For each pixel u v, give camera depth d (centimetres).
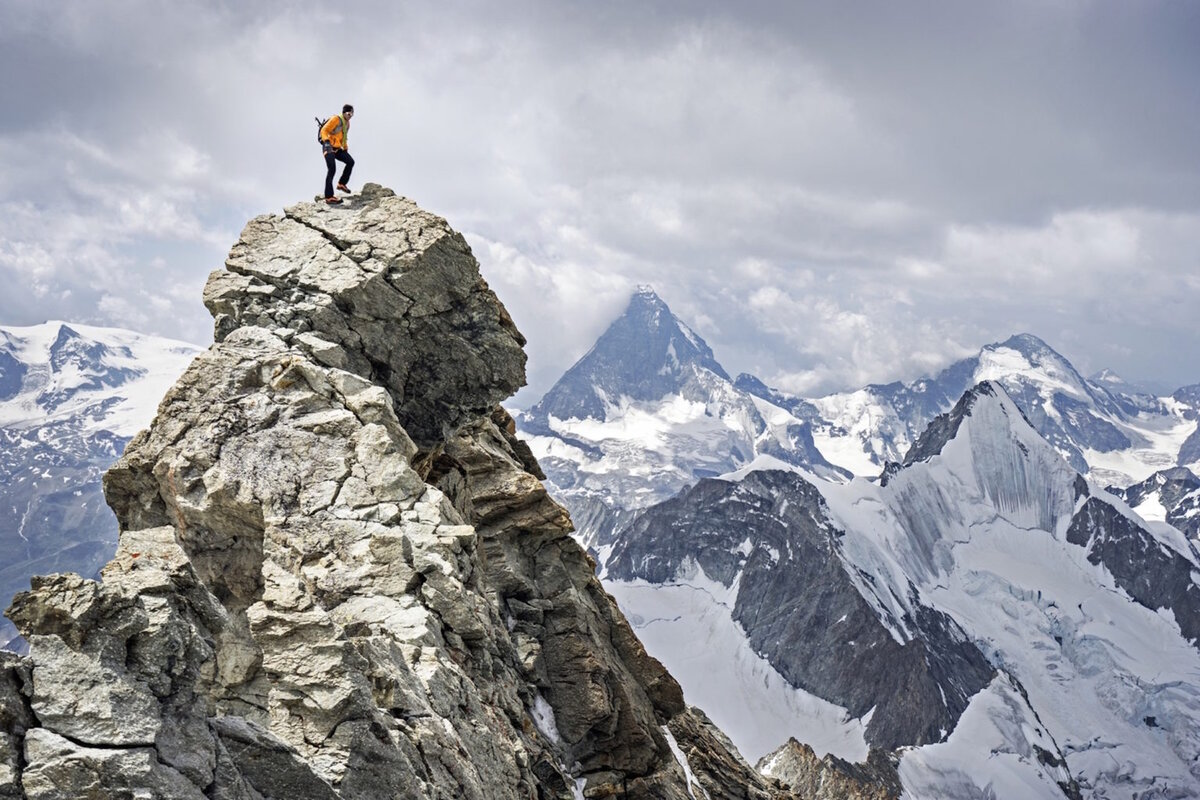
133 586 1639
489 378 4031
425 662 2712
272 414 3356
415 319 3925
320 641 2123
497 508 3881
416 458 3875
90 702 1487
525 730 3162
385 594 2967
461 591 3022
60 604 1520
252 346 3584
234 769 1608
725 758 4572
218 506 3203
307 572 3016
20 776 1413
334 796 1738
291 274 3881
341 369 3644
